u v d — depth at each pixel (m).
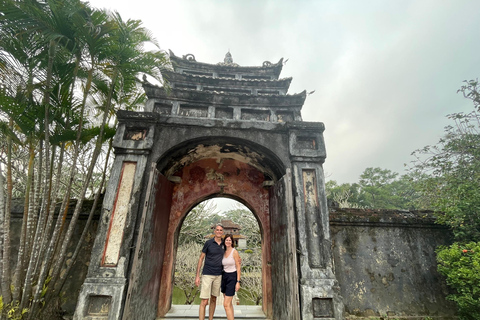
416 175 5.73
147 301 4.41
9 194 3.83
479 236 4.46
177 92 5.48
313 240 4.31
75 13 3.63
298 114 5.63
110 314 3.46
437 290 4.98
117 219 4.07
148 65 4.30
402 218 5.34
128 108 5.49
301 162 4.84
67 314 4.42
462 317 4.29
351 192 26.73
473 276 3.78
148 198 4.13
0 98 3.53
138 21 4.44
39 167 4.04
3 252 3.60
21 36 3.69
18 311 3.36
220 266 4.29
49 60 3.61
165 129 4.86
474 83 5.13
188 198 6.19
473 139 5.08
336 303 3.91
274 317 5.13
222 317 5.31
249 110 5.64
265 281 5.78
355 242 5.20
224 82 7.06
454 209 4.53
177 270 11.48
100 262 3.79
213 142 5.20
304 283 4.00
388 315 4.72
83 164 7.21
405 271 5.05
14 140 4.00
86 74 4.39
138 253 3.83
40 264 3.74
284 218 4.72
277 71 8.00
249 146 5.19
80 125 4.01
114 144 4.47
